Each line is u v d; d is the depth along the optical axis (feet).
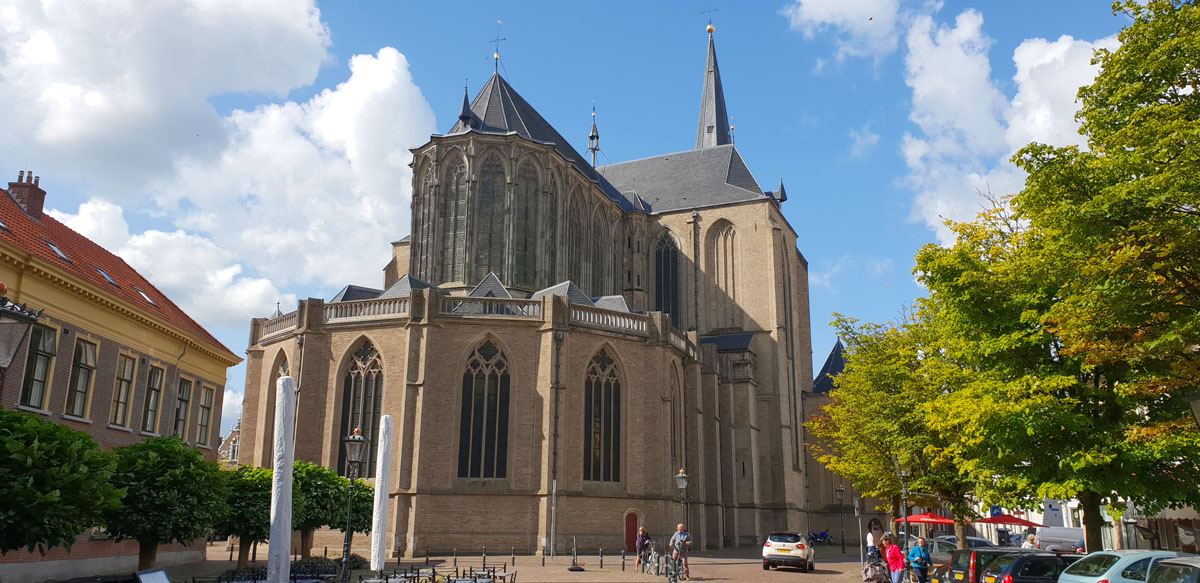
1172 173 57.41
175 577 110.22
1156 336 64.95
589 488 172.45
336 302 176.14
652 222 303.27
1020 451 84.84
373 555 102.53
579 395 173.68
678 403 203.51
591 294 255.70
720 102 365.61
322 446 168.76
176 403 134.82
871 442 138.72
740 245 287.69
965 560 94.63
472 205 214.69
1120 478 77.71
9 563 95.20
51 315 102.17
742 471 244.42
